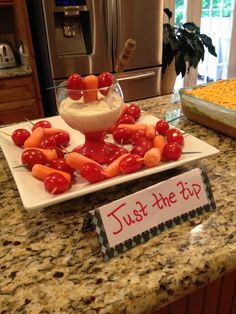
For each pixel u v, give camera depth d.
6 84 1.09
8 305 0.21
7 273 0.24
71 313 0.20
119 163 0.33
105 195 0.34
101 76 0.36
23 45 1.14
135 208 0.26
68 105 0.36
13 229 0.29
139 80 1.24
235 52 1.76
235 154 0.42
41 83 1.23
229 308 0.46
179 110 0.59
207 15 1.62
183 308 0.39
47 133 0.43
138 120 0.49
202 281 0.24
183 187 0.28
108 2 1.06
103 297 0.21
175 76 1.43
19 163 0.37
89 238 0.27
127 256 0.25
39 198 0.30
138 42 1.18
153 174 0.37
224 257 0.24
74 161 0.33
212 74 1.81
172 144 0.36
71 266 0.24
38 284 0.22
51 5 1.00
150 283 0.22
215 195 0.32
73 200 0.33
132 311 0.21
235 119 0.44
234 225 0.28
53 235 0.28
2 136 0.45
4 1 1.06
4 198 0.34
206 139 0.47
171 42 1.29
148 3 1.13
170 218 0.28
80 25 1.14
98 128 0.36
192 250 0.25
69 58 1.10
